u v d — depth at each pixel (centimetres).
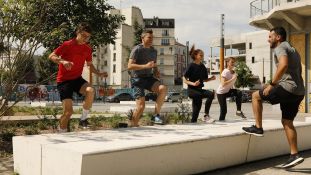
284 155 624
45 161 414
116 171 387
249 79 6562
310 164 548
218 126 620
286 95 493
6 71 706
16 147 475
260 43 7288
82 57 605
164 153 435
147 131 544
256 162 567
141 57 693
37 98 3716
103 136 487
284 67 477
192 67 789
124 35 7950
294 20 2042
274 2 2239
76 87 616
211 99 781
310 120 779
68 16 1056
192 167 471
